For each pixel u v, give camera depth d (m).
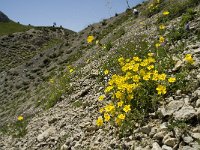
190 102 8.34
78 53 40.28
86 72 17.91
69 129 11.73
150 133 7.93
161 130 7.78
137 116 8.90
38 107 22.19
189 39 12.52
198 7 15.55
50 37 101.81
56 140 11.61
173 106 8.38
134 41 17.30
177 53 11.76
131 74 10.11
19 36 97.00
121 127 8.80
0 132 21.53
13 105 35.06
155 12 23.83
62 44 53.56
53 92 19.73
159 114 8.51
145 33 17.52
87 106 12.82
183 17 14.62
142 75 9.87
